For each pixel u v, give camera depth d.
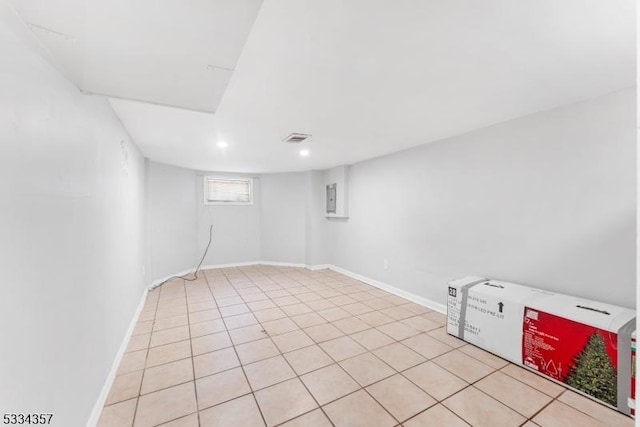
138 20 0.82
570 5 1.07
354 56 1.43
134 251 2.92
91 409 1.50
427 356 2.25
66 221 1.21
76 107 1.33
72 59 1.05
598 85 1.80
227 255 5.69
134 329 2.75
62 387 1.15
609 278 1.94
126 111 2.11
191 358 2.22
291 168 5.31
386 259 4.03
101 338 1.69
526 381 1.92
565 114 2.13
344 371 2.05
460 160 2.93
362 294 3.90
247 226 5.87
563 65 1.54
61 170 1.17
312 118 2.38
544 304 1.98
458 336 2.55
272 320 2.99
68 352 1.21
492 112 2.28
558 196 2.19
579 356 1.77
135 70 1.15
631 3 1.05
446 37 1.28
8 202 0.83
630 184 1.85
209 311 3.25
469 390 1.83
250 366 2.11
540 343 1.97
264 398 1.76
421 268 3.45
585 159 2.04
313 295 3.86
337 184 5.00
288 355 2.27
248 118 2.36
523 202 2.40
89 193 1.51
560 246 2.18
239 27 0.87
